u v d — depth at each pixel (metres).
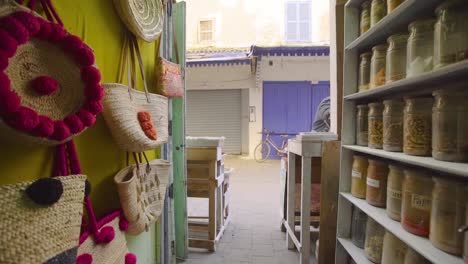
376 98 1.77
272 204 4.05
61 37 0.82
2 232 0.65
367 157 1.73
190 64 8.40
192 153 2.56
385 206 1.55
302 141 2.13
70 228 0.81
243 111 9.09
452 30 1.00
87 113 0.88
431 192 1.15
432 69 1.10
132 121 1.16
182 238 2.38
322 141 2.10
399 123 1.40
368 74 1.68
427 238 1.15
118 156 1.33
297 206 2.98
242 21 9.10
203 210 3.77
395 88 1.41
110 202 1.26
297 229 2.96
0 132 0.69
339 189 1.90
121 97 1.11
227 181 3.21
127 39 1.37
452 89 1.03
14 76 0.72
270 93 8.80
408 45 1.24
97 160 1.18
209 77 9.03
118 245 1.19
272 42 8.95
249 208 3.86
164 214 1.99
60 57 0.85
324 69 8.60
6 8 0.69
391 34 1.52
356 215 1.77
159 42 1.74
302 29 8.93
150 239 1.80
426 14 1.28
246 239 2.82
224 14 9.16
